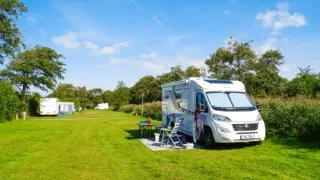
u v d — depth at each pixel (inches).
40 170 326.6
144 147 470.0
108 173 308.3
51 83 1926.7
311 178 268.8
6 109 1245.7
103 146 489.7
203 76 549.6
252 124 424.2
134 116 1612.9
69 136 645.9
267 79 1376.7
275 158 354.3
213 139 431.5
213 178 276.2
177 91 562.3
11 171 323.6
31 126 978.1
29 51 1877.5
